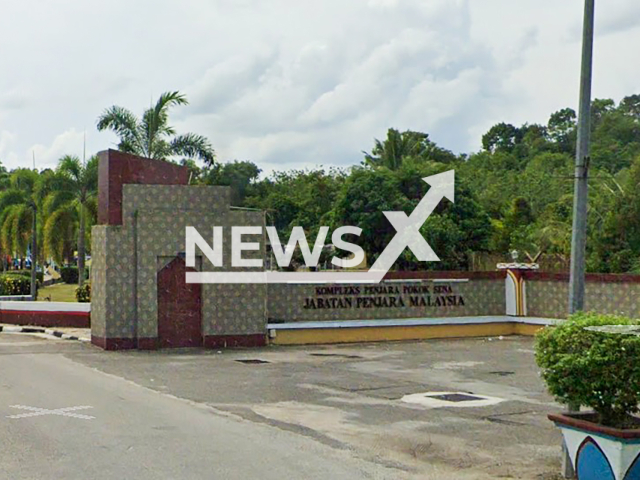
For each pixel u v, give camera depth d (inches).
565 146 3255.4
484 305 992.2
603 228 1624.0
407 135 2340.1
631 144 2839.6
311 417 468.4
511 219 1884.8
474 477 335.3
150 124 1352.1
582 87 351.6
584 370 293.7
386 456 371.6
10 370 661.9
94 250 861.8
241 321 863.1
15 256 2336.4
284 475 329.7
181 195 848.9
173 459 352.8
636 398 291.0
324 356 785.6
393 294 947.3
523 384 604.7
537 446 394.3
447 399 534.6
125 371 671.1
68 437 394.6
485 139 3688.5
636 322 310.2
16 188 2111.2
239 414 474.6
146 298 834.8
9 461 342.6
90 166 1700.3
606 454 282.5
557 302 953.5
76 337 930.1
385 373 664.4
